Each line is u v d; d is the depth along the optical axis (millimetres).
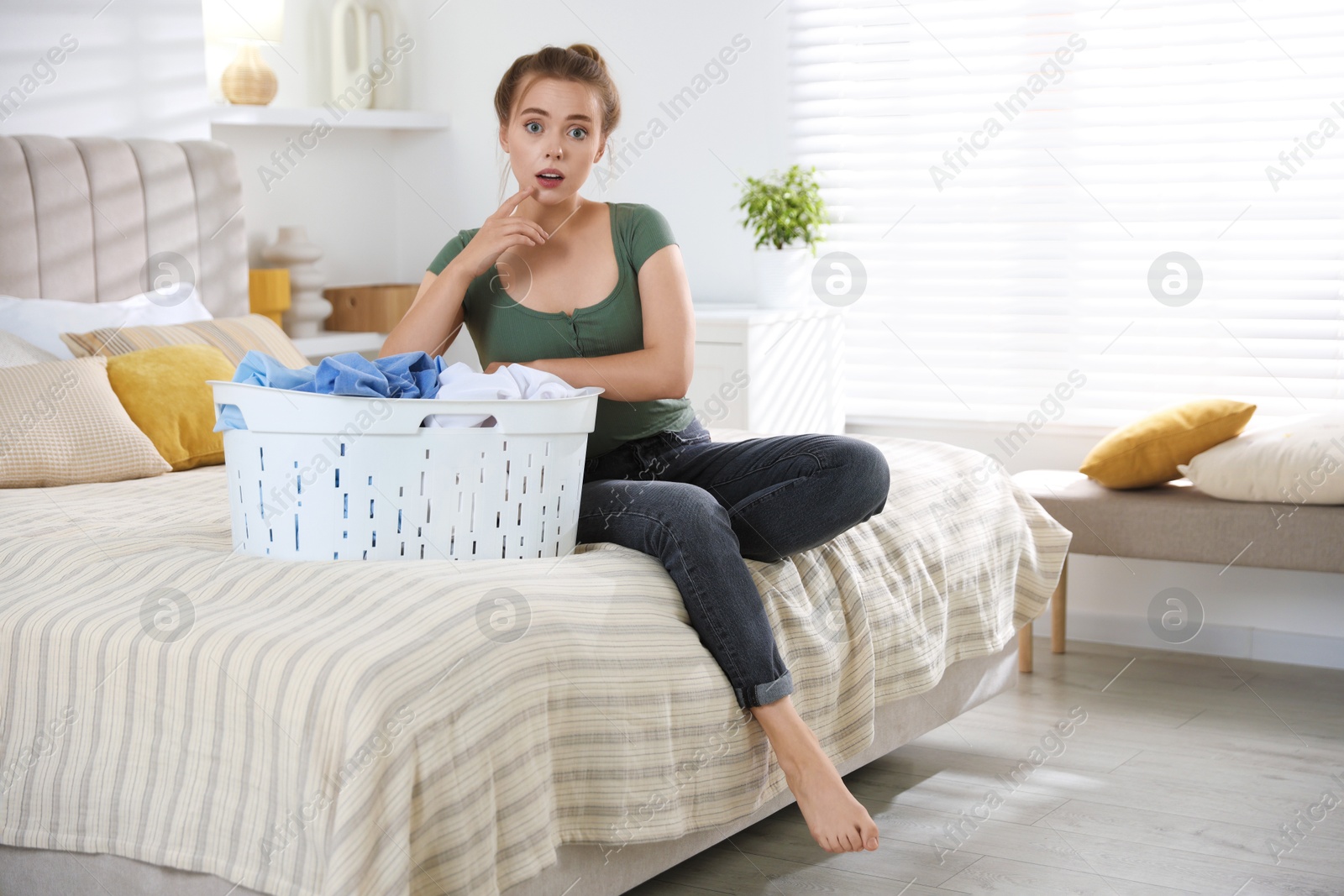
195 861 1345
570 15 4008
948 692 2375
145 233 3197
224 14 3588
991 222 3541
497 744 1376
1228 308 3250
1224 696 2887
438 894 1311
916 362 3693
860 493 1862
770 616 1828
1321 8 3082
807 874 1949
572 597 1551
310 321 3838
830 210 3758
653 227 1946
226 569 1547
